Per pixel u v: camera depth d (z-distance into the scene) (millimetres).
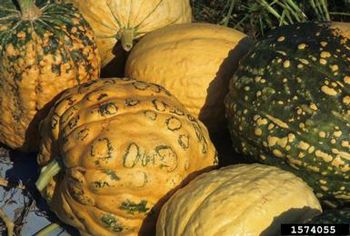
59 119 1240
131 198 1179
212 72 1379
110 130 1180
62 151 1207
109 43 1516
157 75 1393
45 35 1333
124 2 1489
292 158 1219
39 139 1431
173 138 1202
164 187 1188
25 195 1390
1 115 1395
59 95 1362
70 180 1188
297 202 1128
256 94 1248
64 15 1373
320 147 1198
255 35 1856
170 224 1141
